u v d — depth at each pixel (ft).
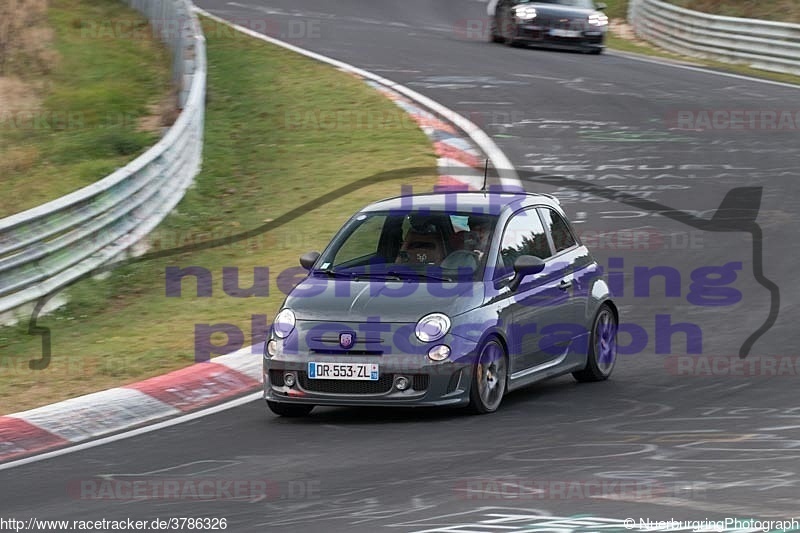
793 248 172.65
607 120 258.98
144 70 309.83
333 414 112.16
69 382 125.49
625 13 472.44
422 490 82.33
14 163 233.76
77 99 281.95
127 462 96.84
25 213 160.86
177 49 289.53
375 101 268.00
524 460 89.92
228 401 118.83
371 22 417.28
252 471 91.20
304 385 107.24
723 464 86.02
